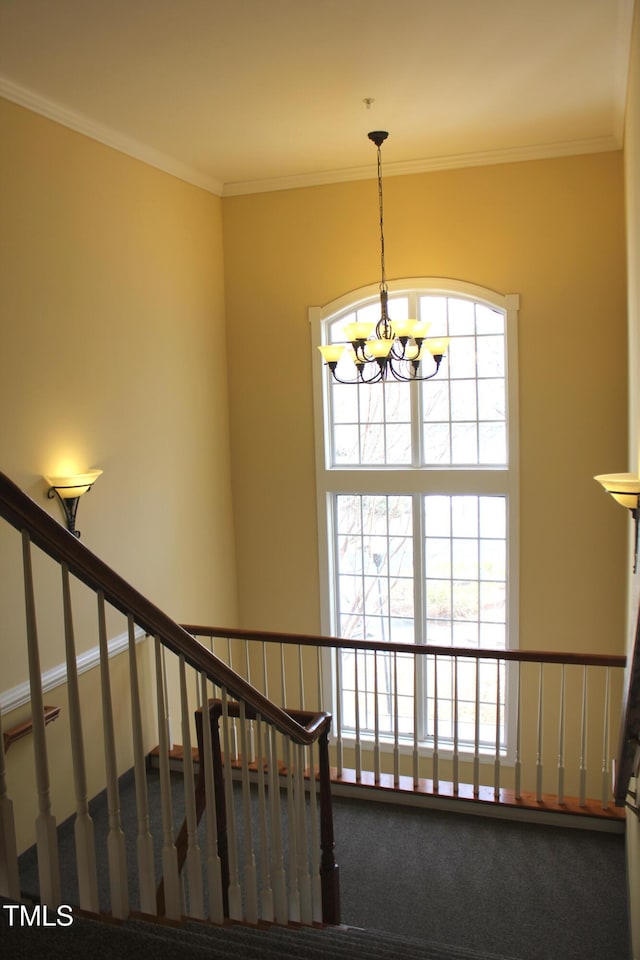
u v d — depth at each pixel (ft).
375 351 13.41
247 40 10.95
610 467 17.01
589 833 12.61
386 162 17.42
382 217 17.97
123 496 15.20
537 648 17.88
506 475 17.92
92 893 5.30
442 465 18.86
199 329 18.20
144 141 15.33
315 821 9.11
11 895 4.83
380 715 19.67
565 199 16.72
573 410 17.15
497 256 17.33
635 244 12.09
